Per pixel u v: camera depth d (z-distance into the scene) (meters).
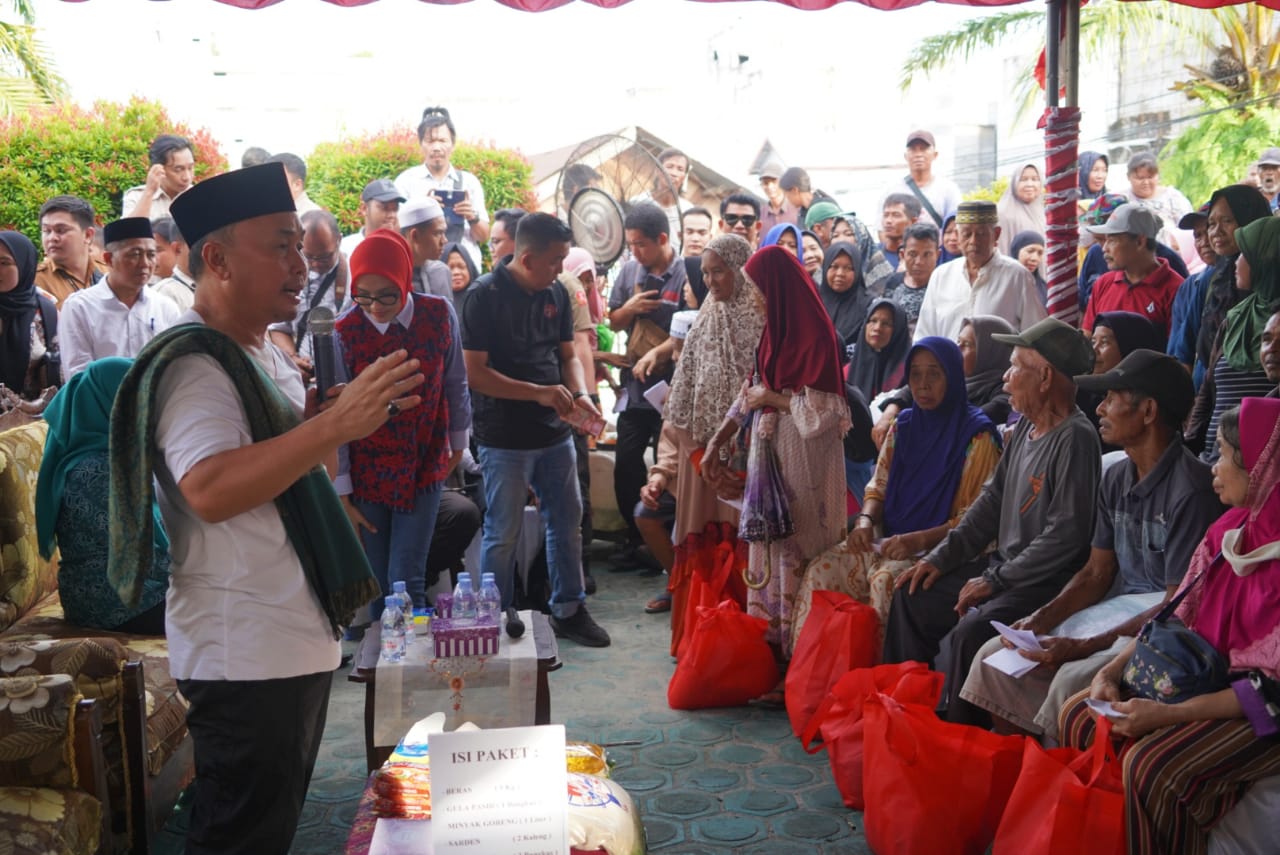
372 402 2.15
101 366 3.87
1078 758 2.78
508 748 1.95
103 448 3.87
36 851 2.44
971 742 3.03
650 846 3.34
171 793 3.36
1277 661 2.59
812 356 4.34
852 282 6.65
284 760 2.38
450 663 3.35
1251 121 11.11
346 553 2.44
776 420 4.42
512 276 4.98
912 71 13.77
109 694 2.95
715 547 4.90
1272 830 2.57
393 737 3.36
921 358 4.28
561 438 5.16
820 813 3.53
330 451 2.17
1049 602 3.61
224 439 2.21
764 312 4.70
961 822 2.96
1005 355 5.07
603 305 7.30
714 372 4.73
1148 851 2.62
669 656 5.05
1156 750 2.64
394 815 2.37
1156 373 3.28
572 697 4.57
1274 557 2.64
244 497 2.14
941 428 4.32
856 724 3.52
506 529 5.13
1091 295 5.86
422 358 4.61
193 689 2.35
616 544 6.71
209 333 2.26
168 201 7.20
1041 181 8.61
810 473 4.42
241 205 2.32
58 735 2.62
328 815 3.57
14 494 4.00
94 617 3.84
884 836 3.08
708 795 3.67
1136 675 2.89
